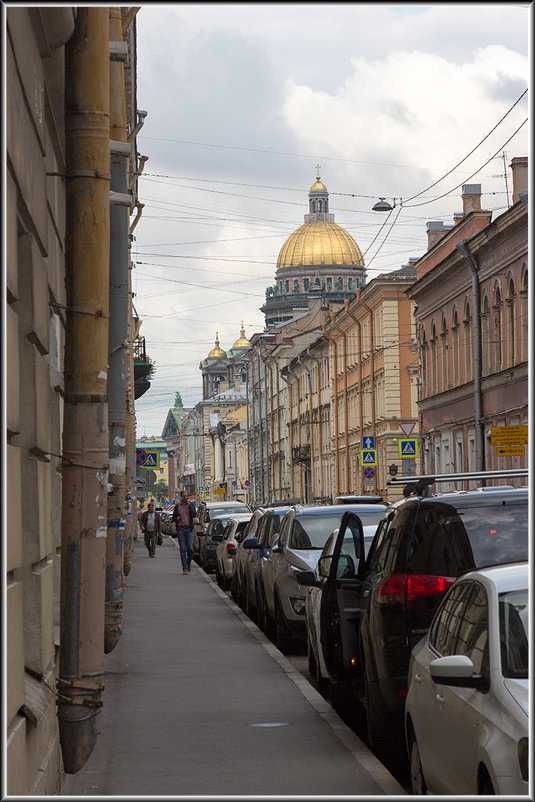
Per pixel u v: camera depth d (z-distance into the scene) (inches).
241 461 6289.4
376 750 429.1
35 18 315.9
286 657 762.8
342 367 3491.6
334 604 514.3
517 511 403.9
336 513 794.8
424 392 2655.0
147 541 2207.2
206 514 1989.4
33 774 281.3
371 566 466.6
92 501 353.4
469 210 2476.6
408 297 2699.3
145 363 2071.9
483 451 2128.4
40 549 305.7
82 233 357.7
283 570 768.3
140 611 1047.0
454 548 398.3
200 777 391.2
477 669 284.7
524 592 295.7
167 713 522.6
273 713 517.3
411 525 409.7
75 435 354.3
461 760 278.4
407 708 348.2
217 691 584.7
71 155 358.3
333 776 389.4
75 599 350.3
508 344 1974.7
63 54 382.6
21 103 288.7
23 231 305.7
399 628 397.7
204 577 1551.4
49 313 356.2
